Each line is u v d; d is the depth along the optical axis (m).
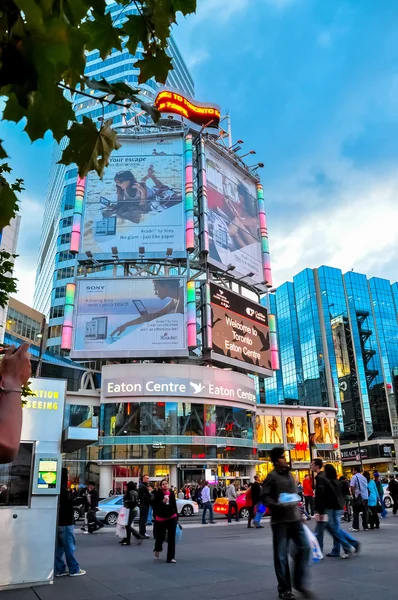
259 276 48.47
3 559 7.50
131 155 45.41
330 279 104.62
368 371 97.00
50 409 8.62
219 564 9.30
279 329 113.81
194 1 2.26
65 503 8.63
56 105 1.45
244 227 48.78
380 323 102.38
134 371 39.38
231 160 50.09
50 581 7.72
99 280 40.81
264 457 50.16
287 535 6.40
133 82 76.25
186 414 39.00
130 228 42.72
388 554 9.67
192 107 50.47
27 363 1.78
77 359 39.19
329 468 9.80
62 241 72.94
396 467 72.12
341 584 7.02
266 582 7.42
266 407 52.00
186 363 43.53
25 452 8.26
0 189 1.93
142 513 14.56
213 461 38.53
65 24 1.22
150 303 40.19
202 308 41.06
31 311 53.91
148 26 2.25
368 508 14.65
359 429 91.94
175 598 6.54
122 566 9.36
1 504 7.87
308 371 101.44
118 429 38.16
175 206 43.69
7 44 1.23
